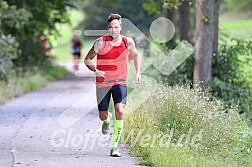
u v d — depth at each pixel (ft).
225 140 72.13
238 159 66.18
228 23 389.80
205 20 104.47
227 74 109.60
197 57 106.01
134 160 68.13
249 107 105.81
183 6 161.79
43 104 127.65
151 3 161.79
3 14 148.36
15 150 74.13
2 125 95.76
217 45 109.91
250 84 116.06
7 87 144.46
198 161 61.21
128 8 315.58
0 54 143.33
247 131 78.33
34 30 174.29
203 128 73.97
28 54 195.42
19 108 120.47
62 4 184.65
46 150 74.43
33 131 89.10
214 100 99.86
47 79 200.13
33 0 169.68
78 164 65.62
